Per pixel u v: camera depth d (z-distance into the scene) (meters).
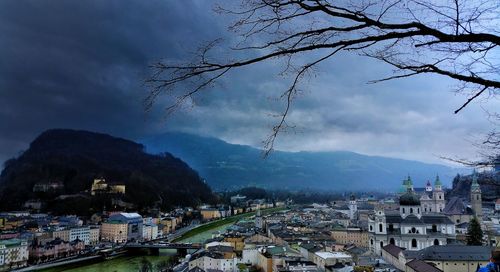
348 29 12.29
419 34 12.05
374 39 12.31
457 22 11.78
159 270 196.38
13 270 193.12
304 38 12.55
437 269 126.81
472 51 12.31
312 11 12.20
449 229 193.12
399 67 12.78
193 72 12.77
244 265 183.00
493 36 11.57
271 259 169.25
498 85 12.16
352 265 150.75
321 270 152.00
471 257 146.50
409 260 147.50
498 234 194.25
